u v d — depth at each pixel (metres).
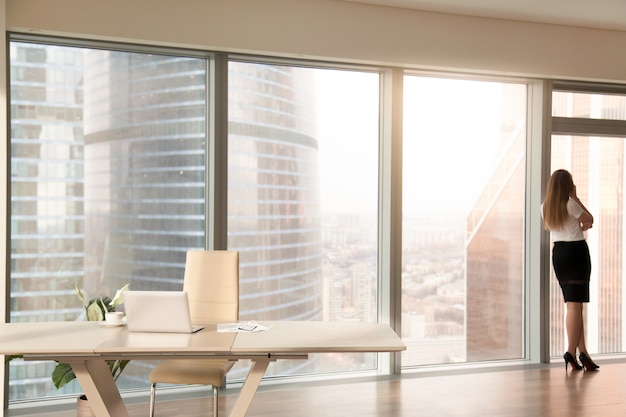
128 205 5.33
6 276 4.90
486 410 4.81
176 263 5.47
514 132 6.52
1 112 4.73
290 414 4.71
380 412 4.76
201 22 5.21
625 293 6.84
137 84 5.34
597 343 6.80
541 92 6.39
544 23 6.15
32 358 3.20
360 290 6.04
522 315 6.54
